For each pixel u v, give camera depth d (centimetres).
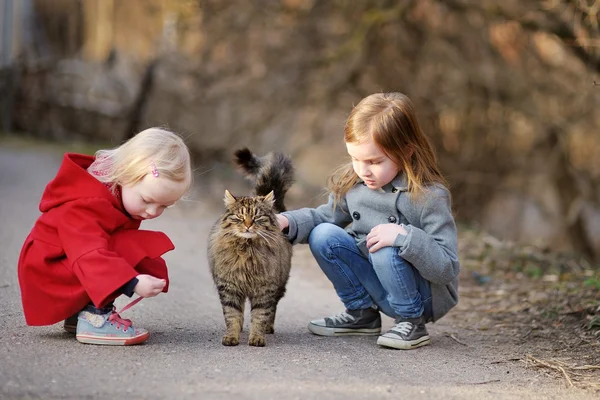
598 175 1476
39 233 482
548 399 432
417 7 1380
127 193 490
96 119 2131
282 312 650
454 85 1445
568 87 1391
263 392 402
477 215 1506
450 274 527
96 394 384
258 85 1507
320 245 546
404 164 527
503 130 1466
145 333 492
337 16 1427
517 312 687
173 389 397
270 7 1427
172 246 507
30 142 2117
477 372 482
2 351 450
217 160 1602
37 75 2266
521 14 1166
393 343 526
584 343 567
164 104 1695
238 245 509
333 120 1523
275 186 604
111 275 459
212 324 570
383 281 530
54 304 477
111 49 2242
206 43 1541
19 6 2380
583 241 1470
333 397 402
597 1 809
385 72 1446
